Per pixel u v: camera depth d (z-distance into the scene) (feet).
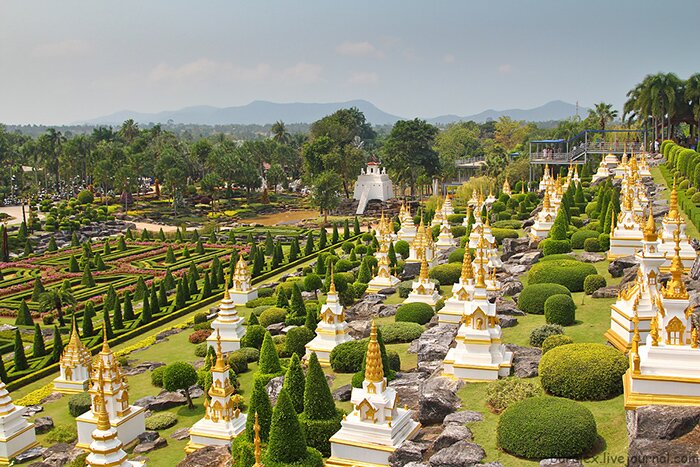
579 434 84.74
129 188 563.89
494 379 114.73
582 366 101.45
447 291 207.21
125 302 228.43
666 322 80.38
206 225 471.21
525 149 610.65
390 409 96.73
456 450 87.76
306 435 103.91
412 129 546.26
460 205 397.39
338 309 153.69
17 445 129.80
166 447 125.90
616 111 525.75
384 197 538.47
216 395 118.11
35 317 240.73
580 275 168.35
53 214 474.49
